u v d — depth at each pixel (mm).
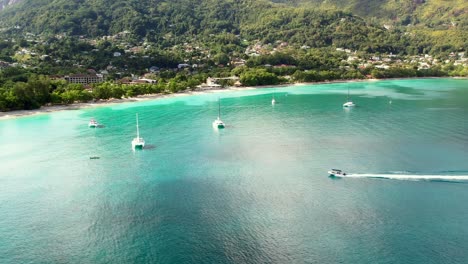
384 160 123250
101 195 101938
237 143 146500
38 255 76500
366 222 85312
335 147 138750
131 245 78875
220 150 137875
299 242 78438
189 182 109125
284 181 108438
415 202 94125
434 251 74812
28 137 157125
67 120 188125
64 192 104375
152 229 84500
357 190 101500
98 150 139875
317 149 136875
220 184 107312
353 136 153250
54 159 130625
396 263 71562
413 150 132625
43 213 92938
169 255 75250
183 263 72812
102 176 115000
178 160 127750
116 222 87812
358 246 76688
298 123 180000
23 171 120000
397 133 156250
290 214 89500
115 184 108875
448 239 78500
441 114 195625
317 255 74250
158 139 153625
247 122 183500
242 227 84375
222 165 122375
